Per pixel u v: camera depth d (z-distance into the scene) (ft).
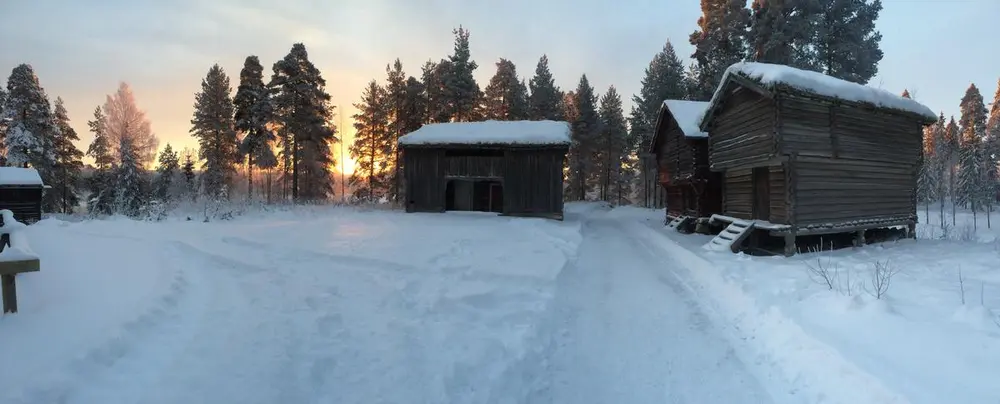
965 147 153.79
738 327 22.35
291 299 23.08
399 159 128.36
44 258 27.96
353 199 118.32
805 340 18.06
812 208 43.47
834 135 44.21
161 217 64.64
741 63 46.88
